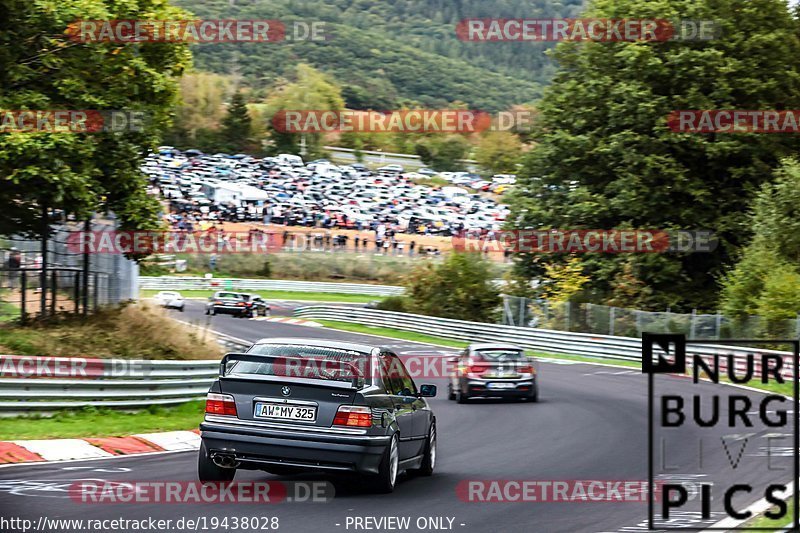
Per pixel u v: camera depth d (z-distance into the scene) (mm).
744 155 94938
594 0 106125
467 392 51938
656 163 93375
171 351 47812
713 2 96562
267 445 22438
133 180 52938
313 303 148625
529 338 88688
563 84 104500
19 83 48438
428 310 107312
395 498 22734
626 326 81250
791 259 80250
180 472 25344
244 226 186625
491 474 27562
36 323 48812
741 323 72000
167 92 54406
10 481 22672
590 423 41781
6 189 47250
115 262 60781
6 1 45469
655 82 97250
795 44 97375
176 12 54469
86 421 36281
